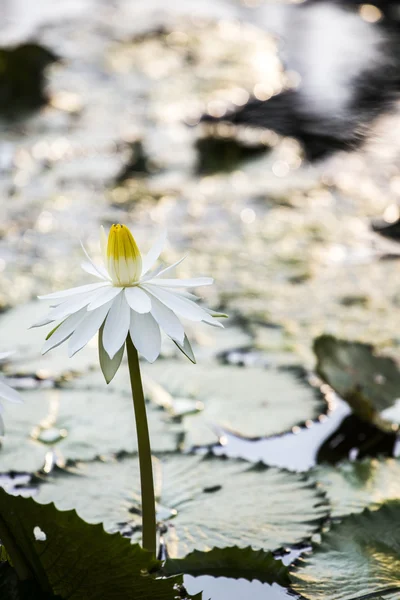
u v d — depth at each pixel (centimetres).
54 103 419
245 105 421
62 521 158
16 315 220
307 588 165
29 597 162
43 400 194
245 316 229
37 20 560
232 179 343
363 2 602
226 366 204
